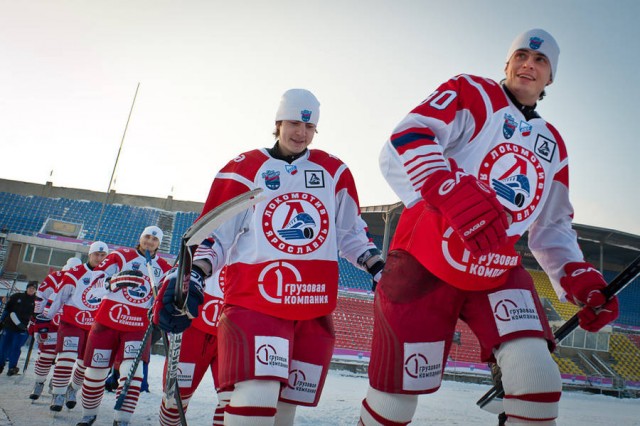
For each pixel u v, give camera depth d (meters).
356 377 19.08
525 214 2.48
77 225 33.19
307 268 3.13
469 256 2.35
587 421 12.16
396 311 2.47
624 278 2.58
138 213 35.31
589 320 2.71
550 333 2.43
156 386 9.64
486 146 2.43
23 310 10.24
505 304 2.40
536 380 2.25
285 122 3.29
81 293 7.06
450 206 2.04
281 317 3.03
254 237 3.15
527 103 2.52
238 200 2.27
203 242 3.10
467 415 10.12
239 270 3.12
